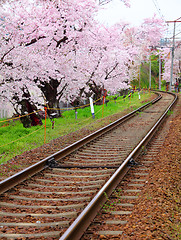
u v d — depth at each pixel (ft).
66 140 36.65
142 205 15.58
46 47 52.39
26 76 49.96
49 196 17.90
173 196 16.78
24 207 16.19
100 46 79.00
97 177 21.27
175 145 29.60
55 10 48.80
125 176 21.13
